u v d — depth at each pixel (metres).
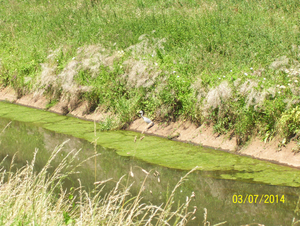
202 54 9.59
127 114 8.95
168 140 7.92
